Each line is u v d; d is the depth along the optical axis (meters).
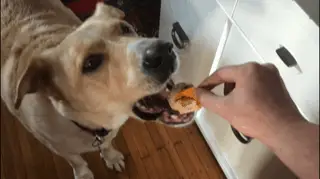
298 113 0.34
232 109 0.36
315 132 0.32
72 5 0.73
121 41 0.40
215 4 0.48
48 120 0.47
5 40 0.51
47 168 0.65
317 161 0.32
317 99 0.36
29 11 0.53
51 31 0.51
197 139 0.68
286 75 0.40
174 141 0.68
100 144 0.53
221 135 0.60
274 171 0.48
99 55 0.39
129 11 0.75
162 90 0.44
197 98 0.40
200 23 0.54
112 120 0.48
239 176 0.59
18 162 0.66
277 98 0.34
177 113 0.45
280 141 0.34
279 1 0.36
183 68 0.65
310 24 0.34
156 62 0.38
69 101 0.43
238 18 0.44
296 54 0.37
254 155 0.51
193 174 0.65
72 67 0.40
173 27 0.62
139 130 0.69
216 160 0.66
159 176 0.65
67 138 0.49
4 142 0.67
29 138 0.68
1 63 0.50
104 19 0.42
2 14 0.52
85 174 0.61
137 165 0.65
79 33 0.40
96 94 0.41
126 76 0.40
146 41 0.39
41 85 0.42
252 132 0.35
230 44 0.48
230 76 0.38
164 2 0.64
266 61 0.42
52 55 0.41
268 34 0.40
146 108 0.45
